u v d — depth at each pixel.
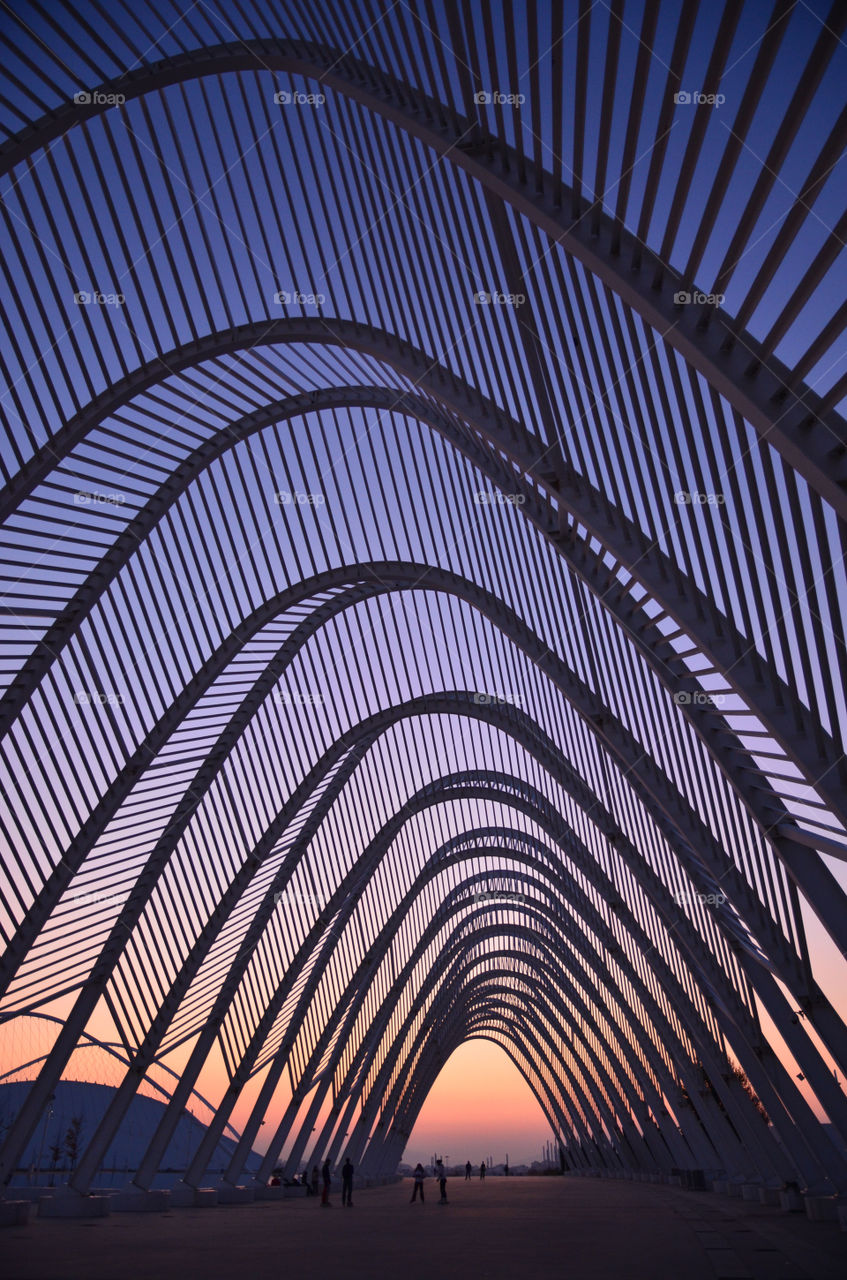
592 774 30.44
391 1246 16.44
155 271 19.94
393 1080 65.12
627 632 18.48
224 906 33.59
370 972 49.34
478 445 20.62
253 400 24.66
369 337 19.88
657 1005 39.00
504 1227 21.08
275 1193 41.03
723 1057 31.16
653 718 21.91
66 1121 64.50
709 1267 12.32
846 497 8.76
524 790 41.66
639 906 35.06
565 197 10.97
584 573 18.89
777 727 12.78
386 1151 69.44
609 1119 68.50
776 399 9.14
